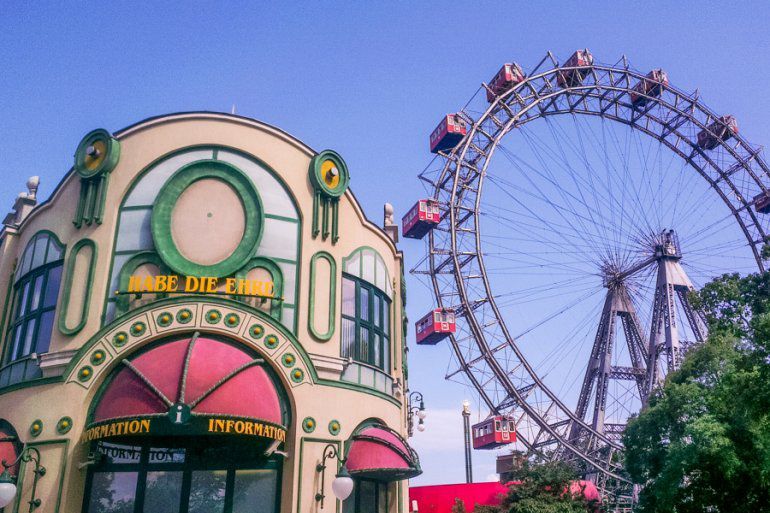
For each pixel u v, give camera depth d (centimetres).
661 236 6475
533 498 4341
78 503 1923
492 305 5809
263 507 2028
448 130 6091
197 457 2058
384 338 2602
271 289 2205
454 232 5950
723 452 2941
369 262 2570
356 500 2241
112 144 2272
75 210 2283
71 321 2128
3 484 1534
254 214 2256
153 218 2184
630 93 6962
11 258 2553
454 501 4872
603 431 6219
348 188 2520
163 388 1836
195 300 2091
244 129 2364
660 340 6228
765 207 6688
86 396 1991
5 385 2225
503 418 5719
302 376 2138
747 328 2592
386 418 2416
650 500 4000
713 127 7019
